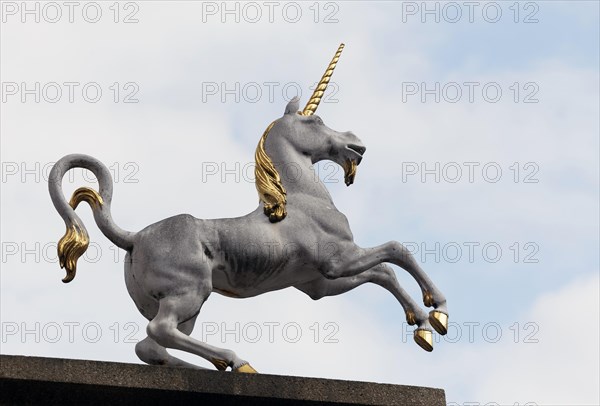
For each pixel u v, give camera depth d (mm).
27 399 14453
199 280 15773
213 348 15539
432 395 15359
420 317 16688
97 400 14602
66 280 15883
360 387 15188
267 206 16297
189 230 15914
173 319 15625
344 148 16938
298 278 16469
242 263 16047
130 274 16016
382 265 16891
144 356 16031
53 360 14492
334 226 16375
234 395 14852
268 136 16828
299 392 15023
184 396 14750
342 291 16844
